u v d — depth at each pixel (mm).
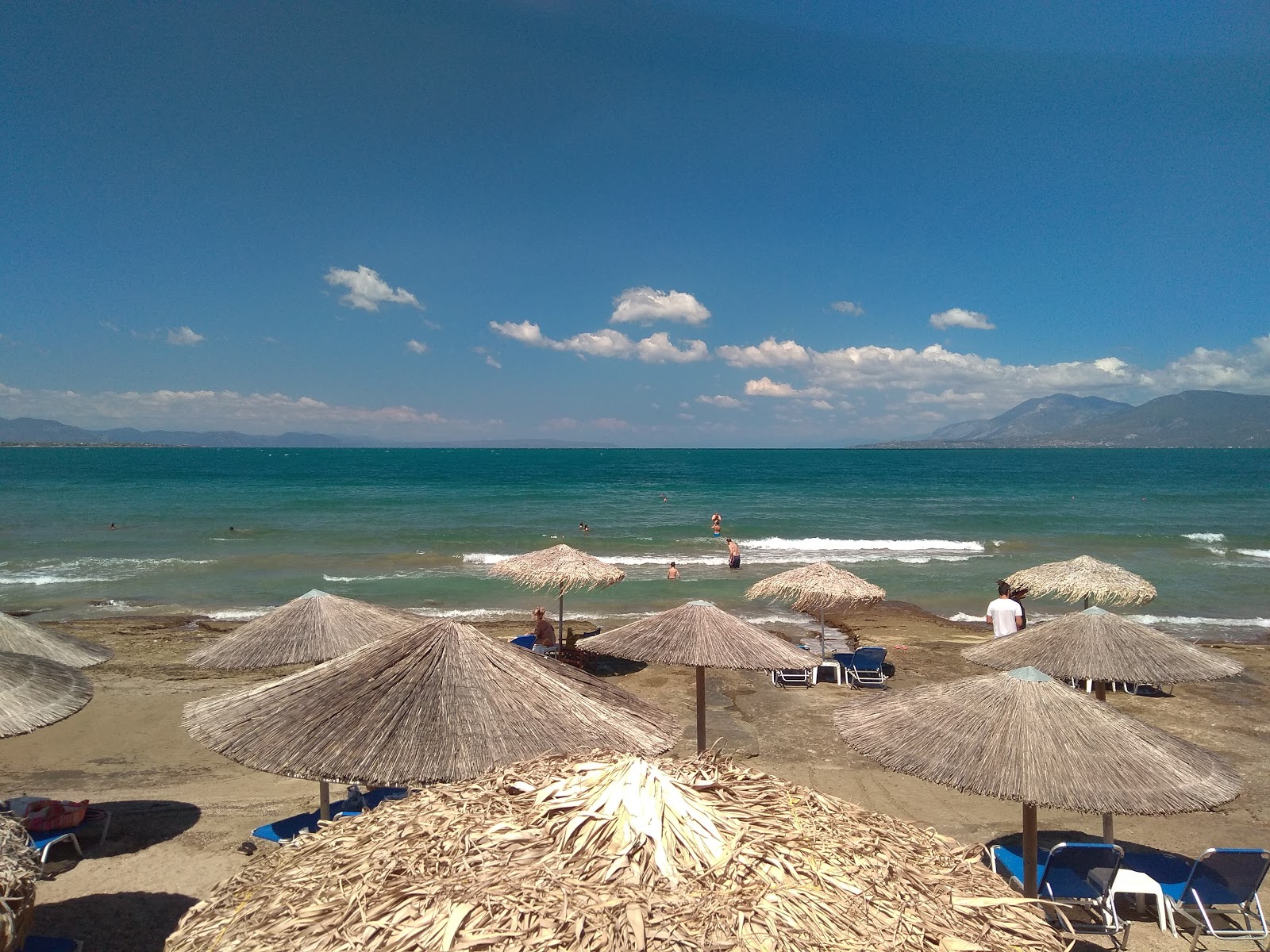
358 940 1661
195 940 1883
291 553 26078
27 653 8055
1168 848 7145
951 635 15898
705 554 26938
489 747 4012
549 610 18016
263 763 3994
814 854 1957
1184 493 57250
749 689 11898
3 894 3871
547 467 99438
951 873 2080
